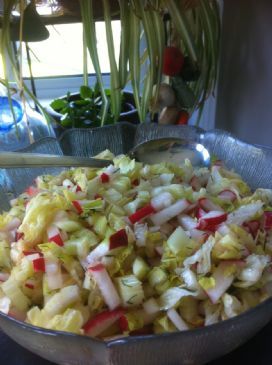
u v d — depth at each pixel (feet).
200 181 0.92
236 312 0.60
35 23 1.09
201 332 0.50
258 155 1.00
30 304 0.65
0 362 0.66
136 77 1.20
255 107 1.23
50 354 0.57
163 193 0.78
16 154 0.81
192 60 1.26
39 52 1.63
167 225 0.74
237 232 0.68
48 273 0.64
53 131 1.29
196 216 0.76
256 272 0.62
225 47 1.40
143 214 0.73
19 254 0.68
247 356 0.65
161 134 1.15
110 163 0.95
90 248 0.68
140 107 1.25
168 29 1.35
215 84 1.41
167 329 0.60
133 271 0.65
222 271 0.63
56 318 0.58
